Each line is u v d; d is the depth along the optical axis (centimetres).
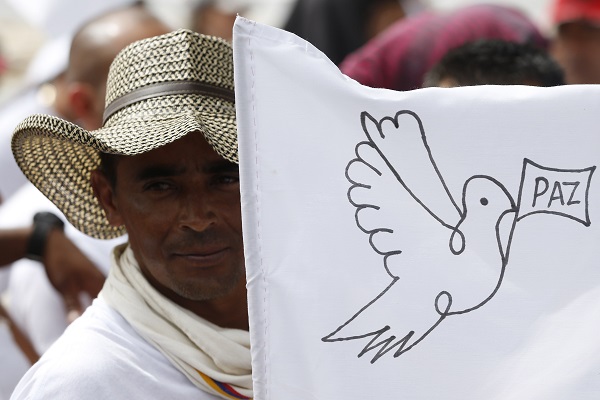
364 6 1210
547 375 527
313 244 528
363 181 532
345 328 528
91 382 576
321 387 527
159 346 594
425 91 536
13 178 1036
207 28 1362
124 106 608
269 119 526
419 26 1039
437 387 529
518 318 530
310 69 528
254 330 527
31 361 902
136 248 605
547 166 536
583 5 1066
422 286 532
